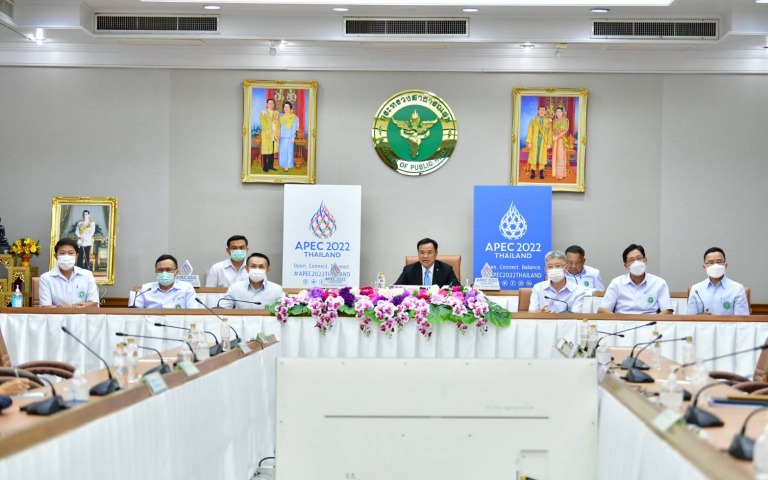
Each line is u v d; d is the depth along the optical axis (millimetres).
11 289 10344
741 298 8148
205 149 11125
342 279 10445
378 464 3139
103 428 3021
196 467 4156
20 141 11086
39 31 10125
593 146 11039
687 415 3023
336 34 10195
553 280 7996
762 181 10969
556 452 3164
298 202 10492
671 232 11008
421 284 9211
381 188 11125
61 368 5426
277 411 3139
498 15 10117
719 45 10461
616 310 8406
